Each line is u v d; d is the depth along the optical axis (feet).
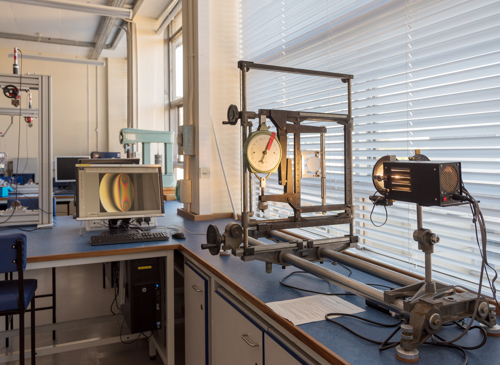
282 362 4.07
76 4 14.48
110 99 26.40
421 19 5.46
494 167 4.64
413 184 3.50
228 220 10.12
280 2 8.76
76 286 13.58
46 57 20.35
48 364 8.54
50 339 9.66
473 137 4.84
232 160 10.70
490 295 4.55
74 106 25.72
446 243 5.23
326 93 7.50
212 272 5.98
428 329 3.30
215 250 5.41
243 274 5.65
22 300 6.14
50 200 9.09
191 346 7.04
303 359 3.73
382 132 6.24
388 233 6.14
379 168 4.31
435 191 3.31
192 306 6.91
